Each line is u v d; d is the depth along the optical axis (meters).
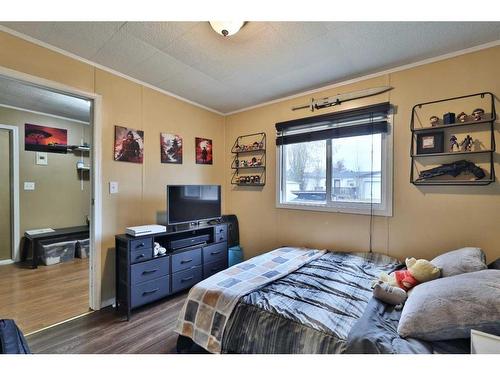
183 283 2.62
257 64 2.32
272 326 1.35
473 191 1.99
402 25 1.75
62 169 4.19
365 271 1.98
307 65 2.33
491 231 1.92
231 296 1.57
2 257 3.62
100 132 2.35
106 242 2.40
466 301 1.04
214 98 3.19
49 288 2.77
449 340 1.08
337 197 2.75
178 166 3.11
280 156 3.17
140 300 2.24
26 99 3.32
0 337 0.92
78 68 2.19
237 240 3.56
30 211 3.84
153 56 2.18
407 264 1.78
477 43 1.95
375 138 2.51
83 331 1.96
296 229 3.04
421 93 2.22
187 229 2.75
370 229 2.50
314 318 1.31
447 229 2.10
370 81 2.50
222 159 3.76
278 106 3.20
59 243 3.69
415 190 2.25
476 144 1.97
